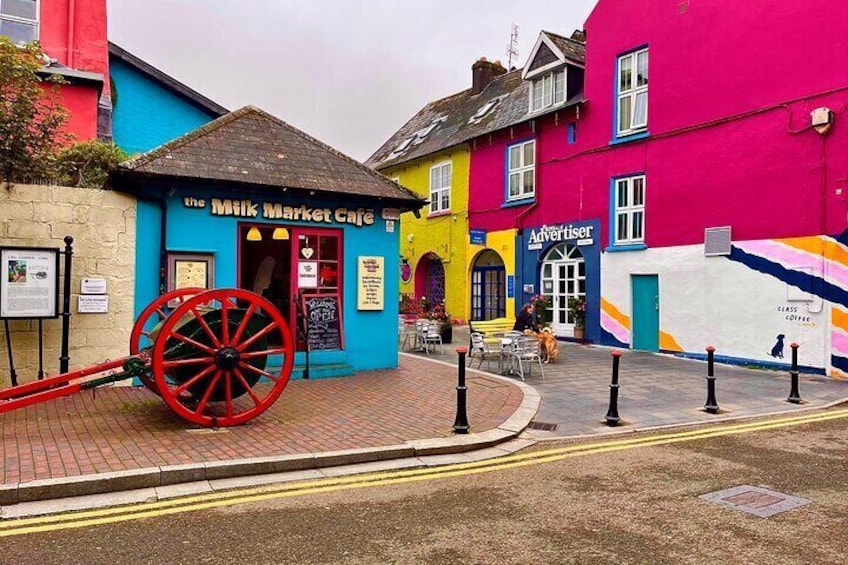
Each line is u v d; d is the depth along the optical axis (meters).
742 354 14.26
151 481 5.68
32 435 6.89
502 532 4.71
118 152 10.75
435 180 25.42
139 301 9.98
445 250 24.45
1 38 9.35
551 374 12.73
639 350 16.75
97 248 9.70
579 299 18.61
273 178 10.77
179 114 17.50
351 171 12.02
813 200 13.04
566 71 19.27
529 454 7.09
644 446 7.46
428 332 16.08
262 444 6.80
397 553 4.32
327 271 11.66
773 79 13.84
